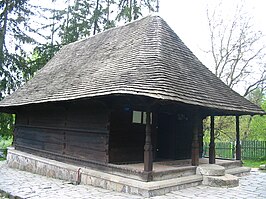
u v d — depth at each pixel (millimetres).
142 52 8500
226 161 10406
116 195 6805
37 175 10484
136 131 8969
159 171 7316
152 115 9602
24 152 12742
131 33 10430
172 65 8219
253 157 17938
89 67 10305
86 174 8414
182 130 10570
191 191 7270
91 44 12820
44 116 11664
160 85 6820
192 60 9852
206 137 22094
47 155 11039
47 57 21031
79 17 22172
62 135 10352
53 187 7930
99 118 8656
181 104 7172
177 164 8961
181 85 7605
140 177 7125
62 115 10523
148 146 7137
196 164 8586
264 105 23062
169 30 9906
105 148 8273
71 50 14273
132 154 8773
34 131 12312
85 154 9062
